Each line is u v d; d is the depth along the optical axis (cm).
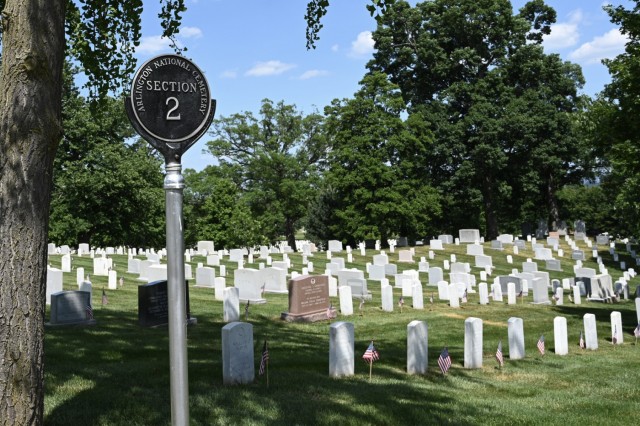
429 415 1030
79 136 5069
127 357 1401
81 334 1659
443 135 6372
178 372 529
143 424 889
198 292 2916
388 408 1045
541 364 1625
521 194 6931
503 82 6606
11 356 634
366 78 6297
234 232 5706
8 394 632
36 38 650
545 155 6247
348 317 2325
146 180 5484
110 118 5116
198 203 7344
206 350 1536
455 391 1265
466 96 6475
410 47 6800
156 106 534
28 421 640
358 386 1209
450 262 5038
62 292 1833
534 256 5550
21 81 647
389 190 6078
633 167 2452
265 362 1176
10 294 637
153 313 1905
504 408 1134
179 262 530
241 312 2333
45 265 667
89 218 5116
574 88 6556
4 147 646
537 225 7894
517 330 1705
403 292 3058
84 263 3925
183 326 531
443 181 6556
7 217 640
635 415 1127
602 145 2520
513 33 6562
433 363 1583
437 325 2211
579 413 1132
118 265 4000
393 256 5288
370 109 6253
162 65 538
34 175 652
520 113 6272
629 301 3347
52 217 5203
